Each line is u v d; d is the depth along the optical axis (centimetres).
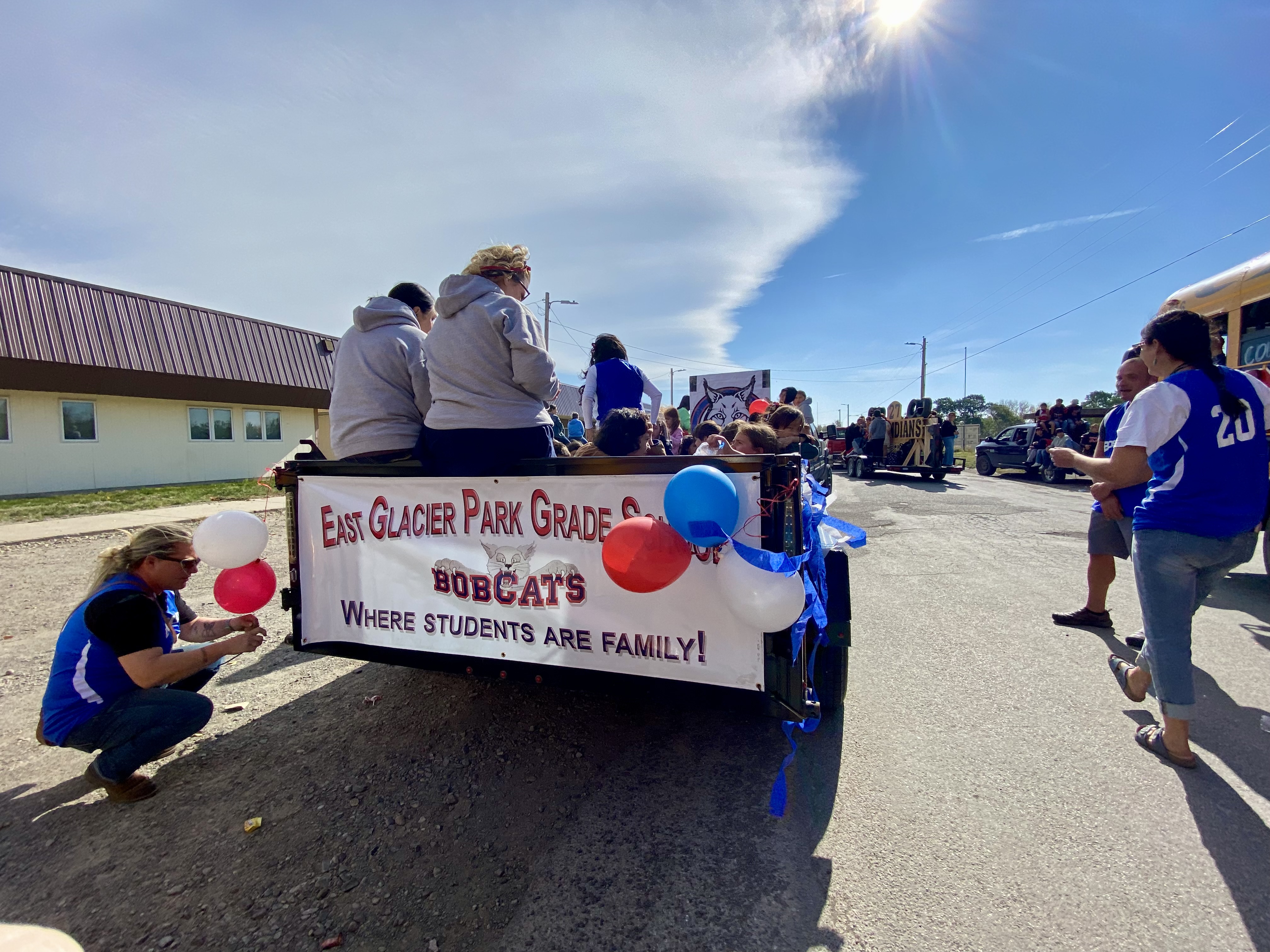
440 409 236
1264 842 205
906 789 239
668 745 276
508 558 230
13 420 1423
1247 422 237
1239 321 596
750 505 195
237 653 254
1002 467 1667
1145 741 264
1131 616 443
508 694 327
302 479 263
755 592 180
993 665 357
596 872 197
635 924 175
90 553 752
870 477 1662
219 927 176
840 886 189
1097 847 204
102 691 231
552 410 285
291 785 246
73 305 1483
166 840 214
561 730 290
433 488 239
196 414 1747
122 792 235
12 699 333
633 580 180
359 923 177
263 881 194
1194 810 222
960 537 756
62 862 203
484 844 211
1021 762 256
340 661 378
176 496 1352
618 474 211
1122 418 378
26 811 232
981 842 208
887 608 469
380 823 222
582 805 233
